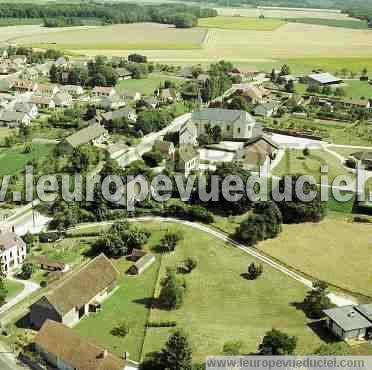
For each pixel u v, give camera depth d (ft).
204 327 400.26
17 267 485.56
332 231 545.44
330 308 414.00
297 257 496.64
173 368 342.23
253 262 490.08
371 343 380.58
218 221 561.43
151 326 403.54
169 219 568.82
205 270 476.95
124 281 463.83
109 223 562.25
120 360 352.90
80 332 397.80
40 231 542.16
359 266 481.87
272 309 424.05
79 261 492.54
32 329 404.57
